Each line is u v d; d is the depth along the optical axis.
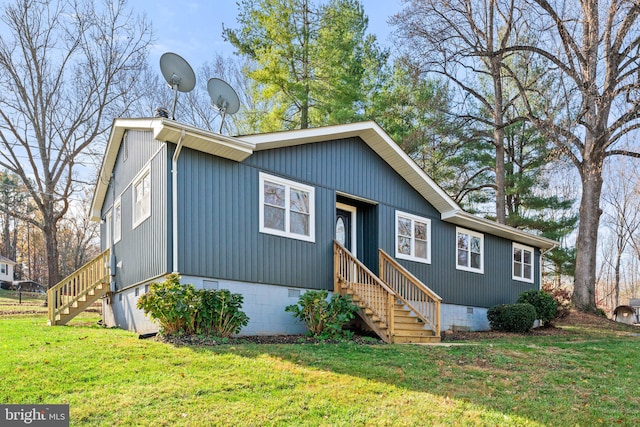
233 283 10.17
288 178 11.54
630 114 18.06
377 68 24.56
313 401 5.77
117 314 13.30
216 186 10.12
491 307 16.59
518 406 6.09
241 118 26.86
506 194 25.92
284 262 11.20
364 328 11.75
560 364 8.64
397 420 5.38
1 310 19.42
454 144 24.06
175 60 10.36
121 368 6.54
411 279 12.55
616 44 18.59
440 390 6.54
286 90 21.62
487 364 8.30
